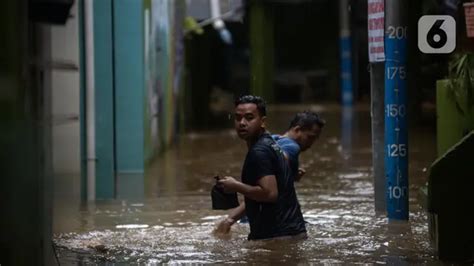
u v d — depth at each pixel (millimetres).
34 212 6777
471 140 7816
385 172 10688
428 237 9141
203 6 27203
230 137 23297
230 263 8062
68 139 12578
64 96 12656
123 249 8797
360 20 34406
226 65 37031
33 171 6707
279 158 8680
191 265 8000
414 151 18547
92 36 13570
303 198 12445
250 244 8750
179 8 24766
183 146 21266
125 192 13547
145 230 9961
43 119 7223
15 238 6262
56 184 12453
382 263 8023
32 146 6660
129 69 16047
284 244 8695
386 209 10766
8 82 6055
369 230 9625
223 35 33656
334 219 10453
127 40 15977
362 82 37906
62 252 8664
